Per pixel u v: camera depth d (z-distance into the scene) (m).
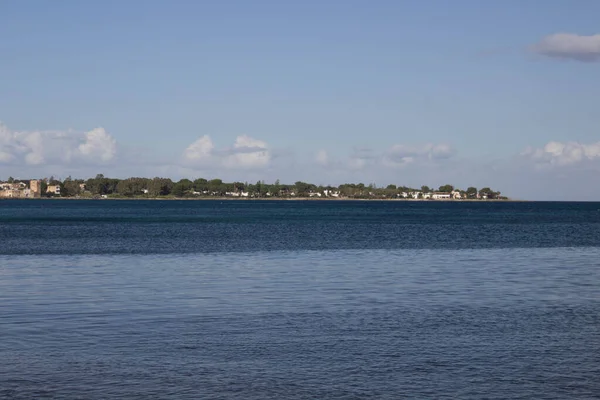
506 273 42.66
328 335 23.67
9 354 20.89
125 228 103.75
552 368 19.67
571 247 66.88
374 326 25.20
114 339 22.95
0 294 32.78
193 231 96.06
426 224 125.75
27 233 89.12
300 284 36.88
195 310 28.48
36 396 17.06
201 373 19.05
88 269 44.38
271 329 24.62
